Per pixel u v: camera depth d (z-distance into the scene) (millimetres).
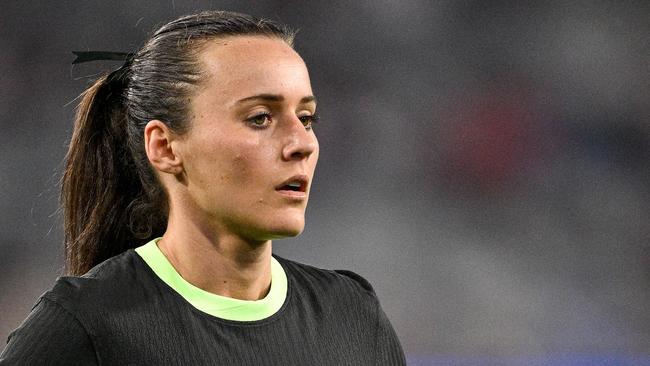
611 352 23359
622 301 25438
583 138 27547
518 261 26188
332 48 27859
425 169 27297
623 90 27766
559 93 27844
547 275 25984
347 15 27828
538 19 28078
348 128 27641
